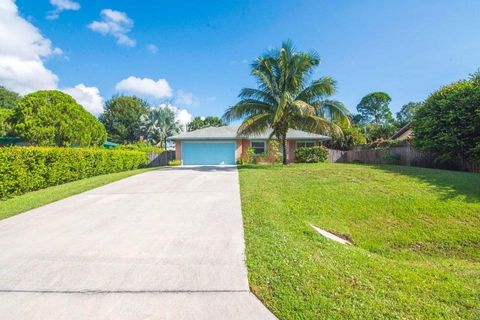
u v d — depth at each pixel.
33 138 18.95
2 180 7.96
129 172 14.73
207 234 4.95
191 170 15.43
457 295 3.14
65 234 5.02
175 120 38.69
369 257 4.34
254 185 9.55
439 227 6.55
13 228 5.38
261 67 15.61
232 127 24.19
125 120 43.91
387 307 2.75
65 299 2.95
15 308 2.79
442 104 12.76
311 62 15.41
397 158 16.72
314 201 7.77
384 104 55.06
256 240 4.57
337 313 2.63
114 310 2.75
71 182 11.27
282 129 16.17
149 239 4.74
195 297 2.96
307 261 3.76
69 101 20.77
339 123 18.27
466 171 12.46
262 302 2.86
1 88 37.09
